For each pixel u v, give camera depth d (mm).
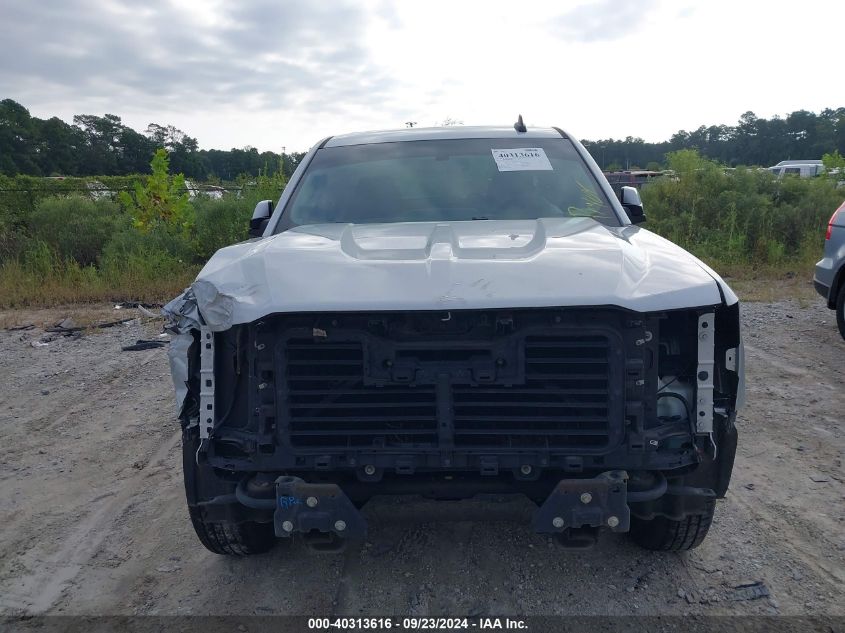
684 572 3443
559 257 2871
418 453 2701
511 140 4461
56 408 6270
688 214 13195
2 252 13258
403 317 2713
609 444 2662
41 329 9297
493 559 3609
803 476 4484
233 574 3562
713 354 2744
